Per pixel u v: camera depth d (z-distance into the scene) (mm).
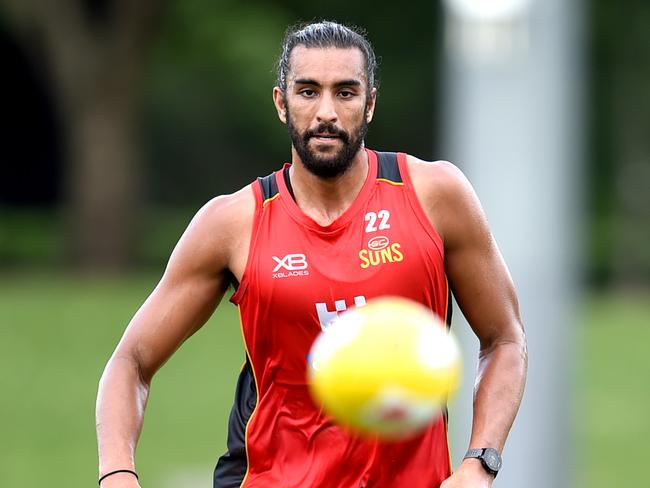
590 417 53875
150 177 146750
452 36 26844
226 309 86062
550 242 26891
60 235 129375
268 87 125875
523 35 26500
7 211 139250
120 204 107188
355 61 15445
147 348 16375
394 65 127062
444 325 16172
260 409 16312
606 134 129000
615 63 124312
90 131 106375
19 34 112750
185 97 141375
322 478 16031
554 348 27016
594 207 129500
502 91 26656
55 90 108750
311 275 15695
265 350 16109
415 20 123438
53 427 51344
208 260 16203
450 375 13922
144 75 108812
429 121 131250
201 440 48656
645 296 111875
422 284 15773
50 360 65625
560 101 26906
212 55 121000
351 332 13906
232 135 145875
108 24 105562
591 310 91188
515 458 27188
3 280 102750
